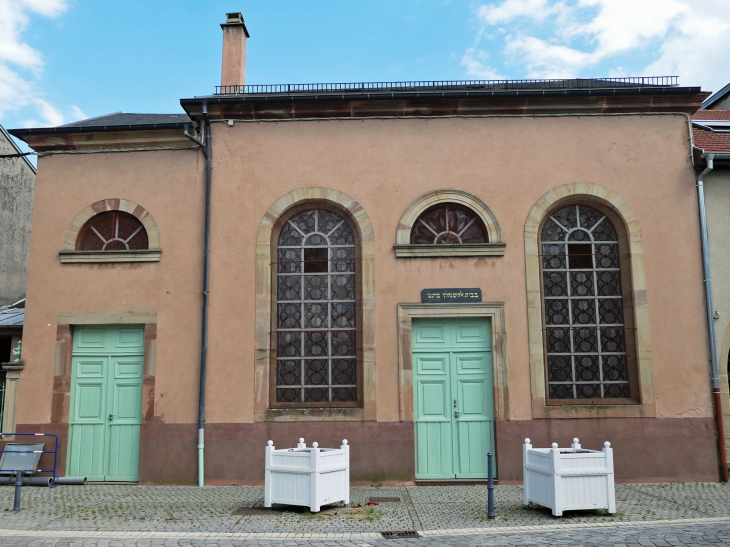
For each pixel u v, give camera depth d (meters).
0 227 15.33
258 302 9.95
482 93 10.07
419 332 9.95
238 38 11.98
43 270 10.34
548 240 10.24
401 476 9.45
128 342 10.22
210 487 9.38
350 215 10.20
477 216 10.16
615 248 10.23
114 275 10.23
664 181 10.14
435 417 9.74
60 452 9.90
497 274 9.91
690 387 9.65
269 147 10.36
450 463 9.63
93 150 10.62
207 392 9.79
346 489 7.90
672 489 8.86
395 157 10.25
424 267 9.94
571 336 9.98
